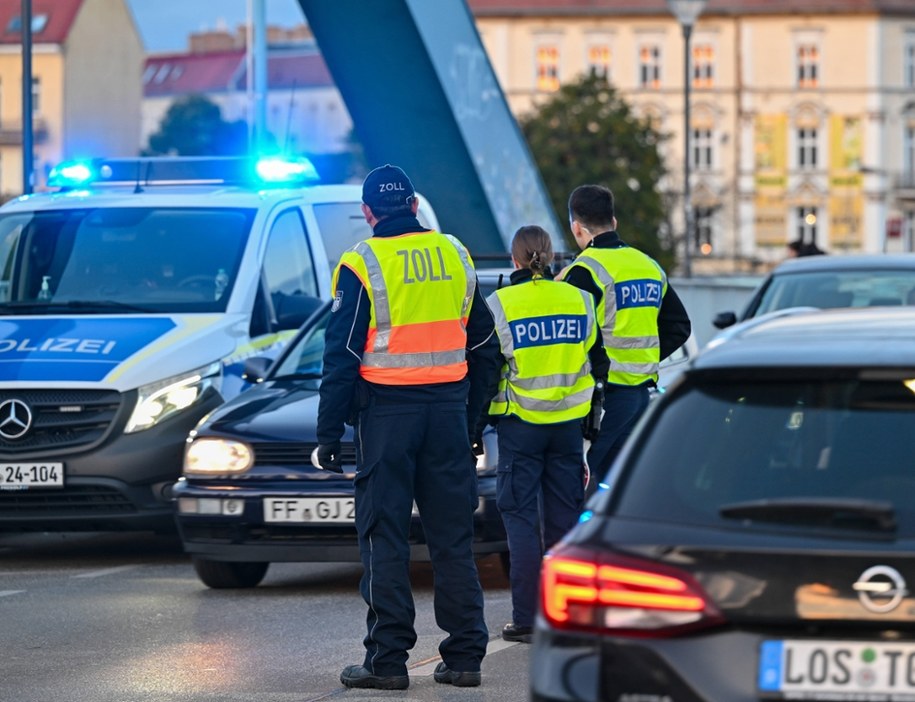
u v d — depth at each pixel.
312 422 26.27
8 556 32.31
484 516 25.31
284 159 35.66
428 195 49.41
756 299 33.69
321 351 29.53
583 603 10.93
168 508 30.06
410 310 18.81
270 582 28.06
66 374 30.00
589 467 24.17
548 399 21.81
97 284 32.75
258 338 32.09
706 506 11.02
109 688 19.55
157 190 35.47
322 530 25.66
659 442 11.50
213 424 26.70
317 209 35.47
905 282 33.19
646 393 24.14
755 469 11.19
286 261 33.69
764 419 11.42
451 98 48.56
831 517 10.70
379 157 49.22
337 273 18.88
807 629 10.55
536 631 11.30
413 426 18.88
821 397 11.43
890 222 135.75
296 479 25.75
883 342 11.78
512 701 18.52
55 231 33.72
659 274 24.09
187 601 26.02
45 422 30.02
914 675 10.37
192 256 32.91
